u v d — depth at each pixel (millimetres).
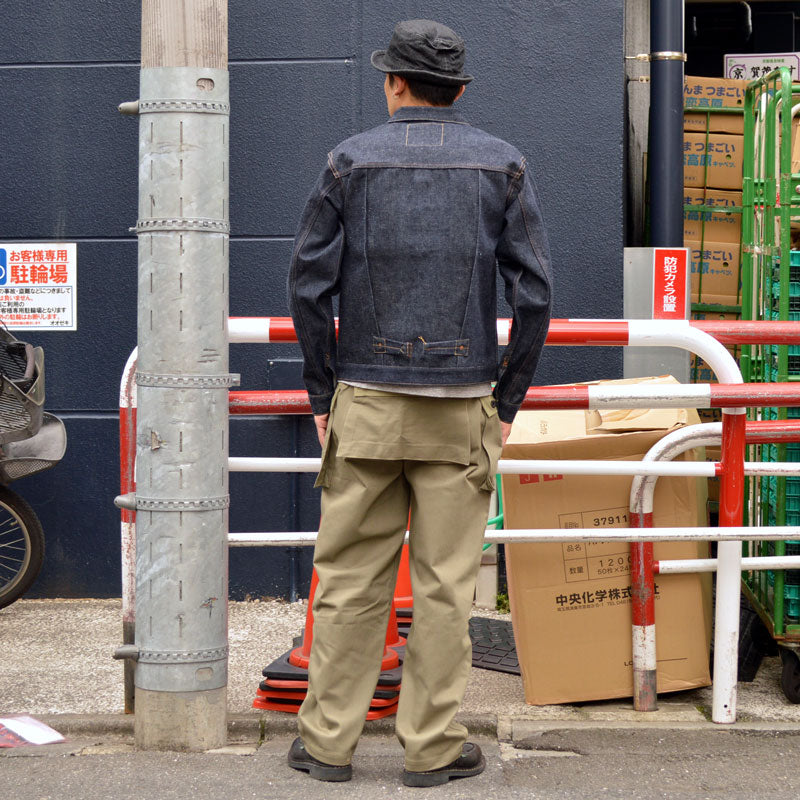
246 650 6293
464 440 4098
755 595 6051
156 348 4547
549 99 7086
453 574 4164
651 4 7395
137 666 4734
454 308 4000
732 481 4996
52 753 4738
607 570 5289
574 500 5230
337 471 4203
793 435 5035
